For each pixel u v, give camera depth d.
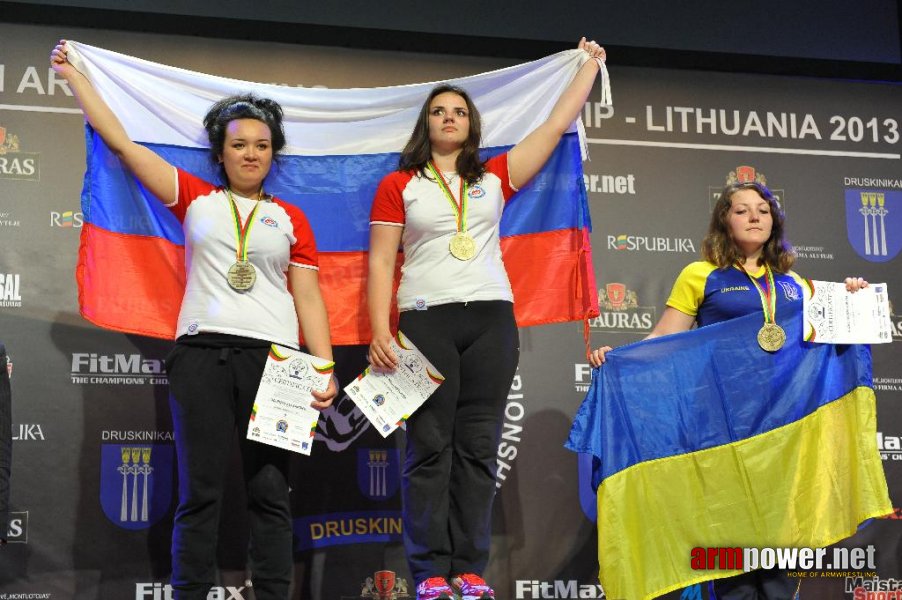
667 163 4.32
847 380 3.54
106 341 3.88
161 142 3.69
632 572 3.37
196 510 3.15
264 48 4.17
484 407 3.27
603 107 4.32
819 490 3.47
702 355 3.56
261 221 3.35
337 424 3.96
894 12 4.61
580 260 3.66
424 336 3.26
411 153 3.49
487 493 3.25
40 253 3.89
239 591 3.79
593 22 4.46
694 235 4.29
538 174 3.76
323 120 3.83
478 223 3.36
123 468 3.82
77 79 3.41
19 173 3.93
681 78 4.39
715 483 3.48
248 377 3.18
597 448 3.45
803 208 4.36
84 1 4.13
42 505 3.74
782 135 4.41
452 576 3.24
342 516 3.91
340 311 3.75
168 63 4.10
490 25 4.41
